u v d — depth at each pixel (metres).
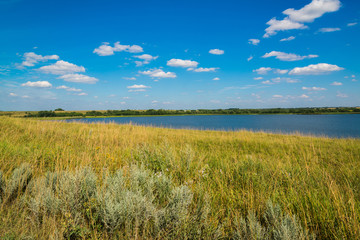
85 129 12.32
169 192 3.08
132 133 11.98
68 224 2.07
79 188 2.70
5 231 1.97
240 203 2.86
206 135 16.48
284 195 3.07
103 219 2.24
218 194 3.19
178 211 2.28
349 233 2.11
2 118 14.35
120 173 3.30
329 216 2.40
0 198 2.60
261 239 2.03
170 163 4.66
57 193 2.66
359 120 100.00
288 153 8.76
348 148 10.22
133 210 2.30
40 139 7.75
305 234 2.10
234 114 188.75
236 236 2.12
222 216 2.62
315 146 10.88
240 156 7.16
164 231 2.17
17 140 7.03
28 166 3.70
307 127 58.72
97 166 4.39
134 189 2.94
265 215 2.43
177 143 10.76
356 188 3.65
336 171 5.11
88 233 2.15
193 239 2.09
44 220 2.17
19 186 2.93
